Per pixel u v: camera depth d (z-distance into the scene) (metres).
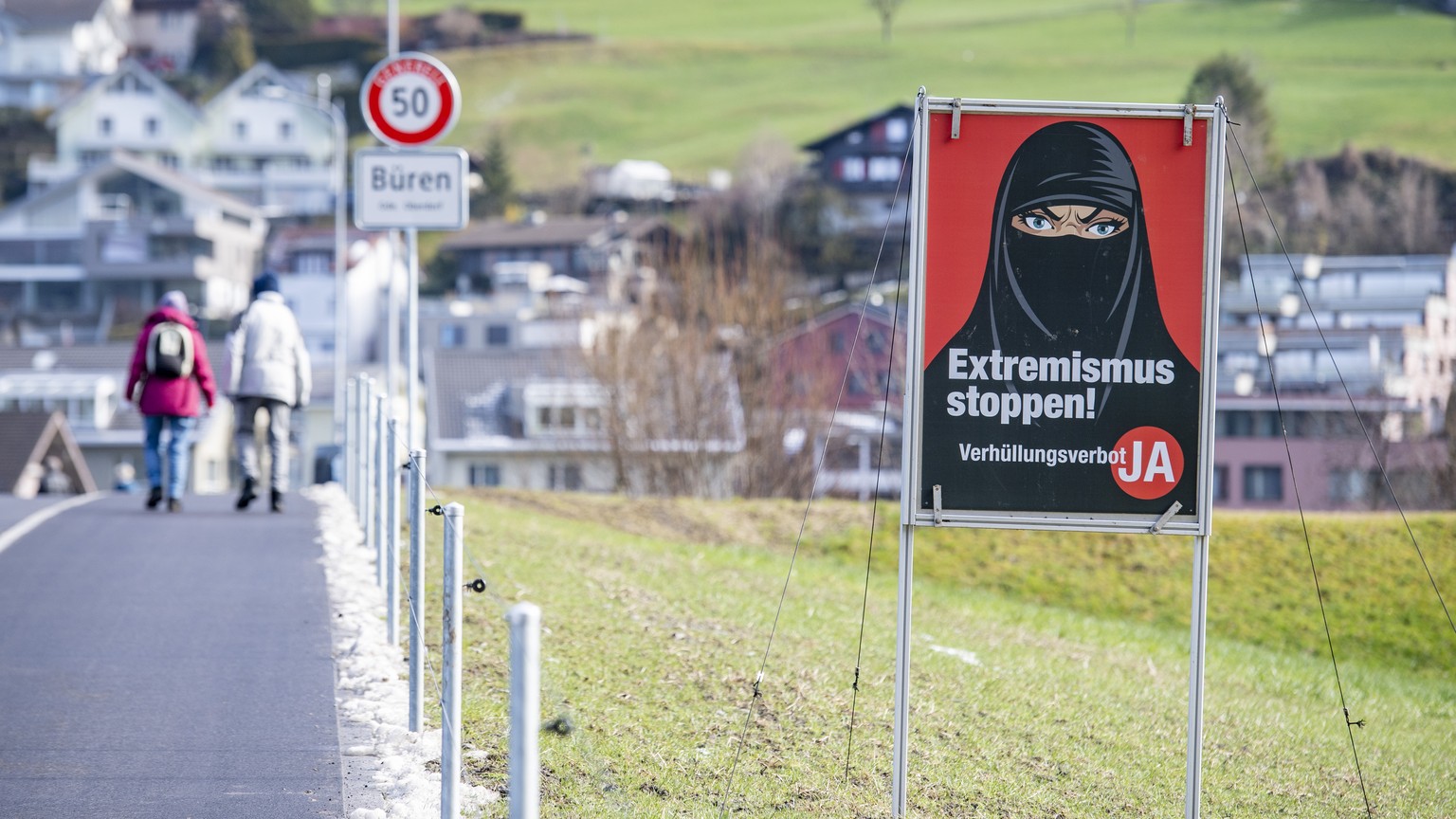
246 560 24.92
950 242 14.38
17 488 103.31
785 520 48.09
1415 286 121.25
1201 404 14.38
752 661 21.36
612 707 17.75
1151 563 45.97
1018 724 20.36
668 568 31.39
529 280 188.62
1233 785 18.92
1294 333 114.06
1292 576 45.31
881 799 16.05
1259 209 146.38
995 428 14.40
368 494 26.58
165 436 31.19
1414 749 23.56
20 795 13.59
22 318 193.88
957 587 44.19
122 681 17.61
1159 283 14.37
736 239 167.88
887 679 21.86
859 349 101.12
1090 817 16.61
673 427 77.75
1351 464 91.44
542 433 86.31
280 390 30.77
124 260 194.12
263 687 17.38
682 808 14.70
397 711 16.34
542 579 25.69
